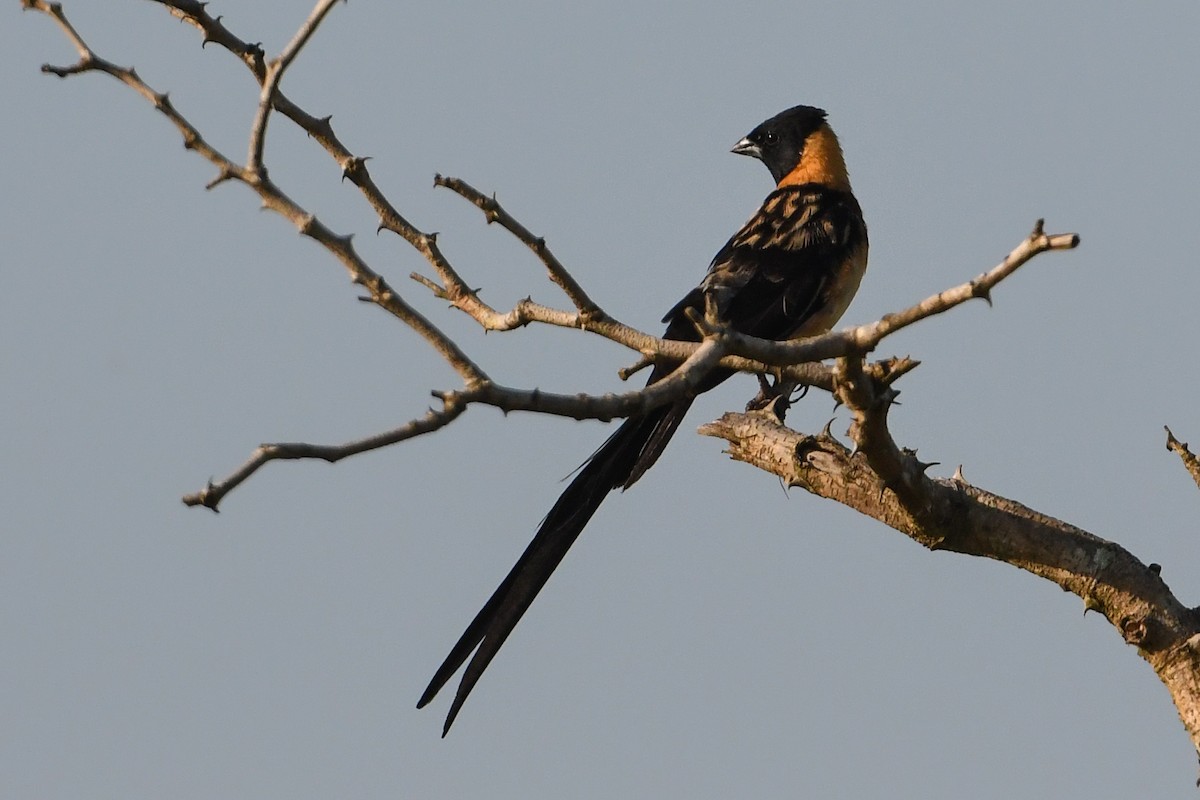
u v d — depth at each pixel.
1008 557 9.70
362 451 5.33
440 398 5.56
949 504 9.59
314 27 6.79
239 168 6.91
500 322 8.52
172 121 7.05
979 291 6.16
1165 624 9.38
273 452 5.13
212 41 7.61
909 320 6.36
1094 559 9.52
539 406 5.76
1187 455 9.45
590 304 8.14
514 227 7.91
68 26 7.18
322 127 8.29
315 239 6.72
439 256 8.68
